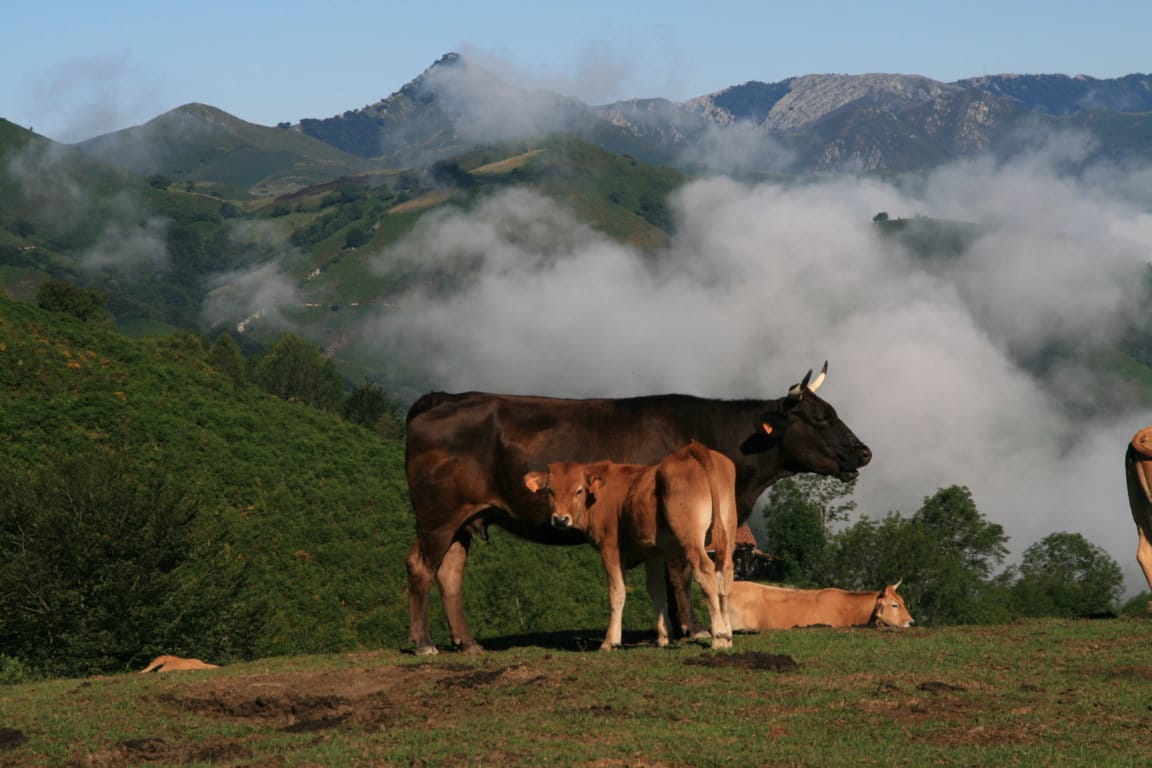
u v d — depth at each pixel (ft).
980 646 43.01
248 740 33.06
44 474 101.76
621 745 30.09
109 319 340.80
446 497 49.34
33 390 188.34
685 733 31.14
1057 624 48.91
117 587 92.27
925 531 216.54
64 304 326.03
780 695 35.14
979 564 282.56
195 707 37.60
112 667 90.99
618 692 35.70
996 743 29.99
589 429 49.39
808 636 46.85
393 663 43.88
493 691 36.52
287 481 188.85
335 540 172.14
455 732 32.07
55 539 94.07
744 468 50.88
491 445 49.19
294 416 225.76
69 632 90.58
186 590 97.60
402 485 206.18
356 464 208.03
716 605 41.91
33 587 91.50
